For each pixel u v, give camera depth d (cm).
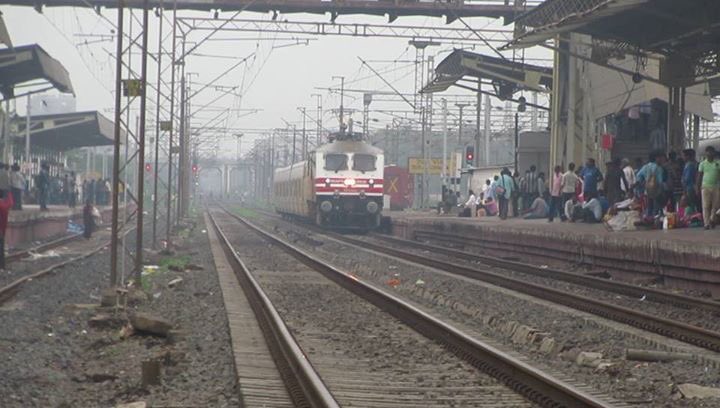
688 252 7844
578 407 3516
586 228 11338
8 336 5447
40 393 3981
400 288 9156
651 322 5959
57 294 8006
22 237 14100
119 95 7562
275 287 8900
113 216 7581
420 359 4912
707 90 16625
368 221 19888
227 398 3872
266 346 5159
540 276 9775
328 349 5212
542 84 17312
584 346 5294
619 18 10650
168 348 5153
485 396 3941
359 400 3825
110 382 4300
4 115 18638
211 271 10812
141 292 7894
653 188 10250
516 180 16450
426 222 17225
